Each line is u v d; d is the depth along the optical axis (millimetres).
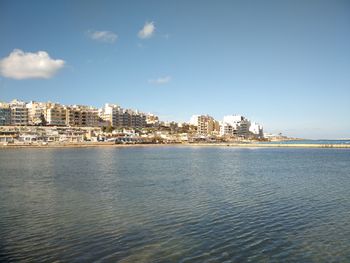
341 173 57281
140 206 29500
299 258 17766
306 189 39125
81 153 123125
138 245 19531
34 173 55938
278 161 86688
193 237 20922
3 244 19688
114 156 105562
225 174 55219
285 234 21500
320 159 94688
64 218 25391
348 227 23000
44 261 17281
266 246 19422
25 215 26297
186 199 32719
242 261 17375
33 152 129125
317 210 27953
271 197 33844
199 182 45125
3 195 34906
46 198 33188
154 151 144750
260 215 26297
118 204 30328
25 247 19203
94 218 25359
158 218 25375
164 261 17344
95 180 46969
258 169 64312
